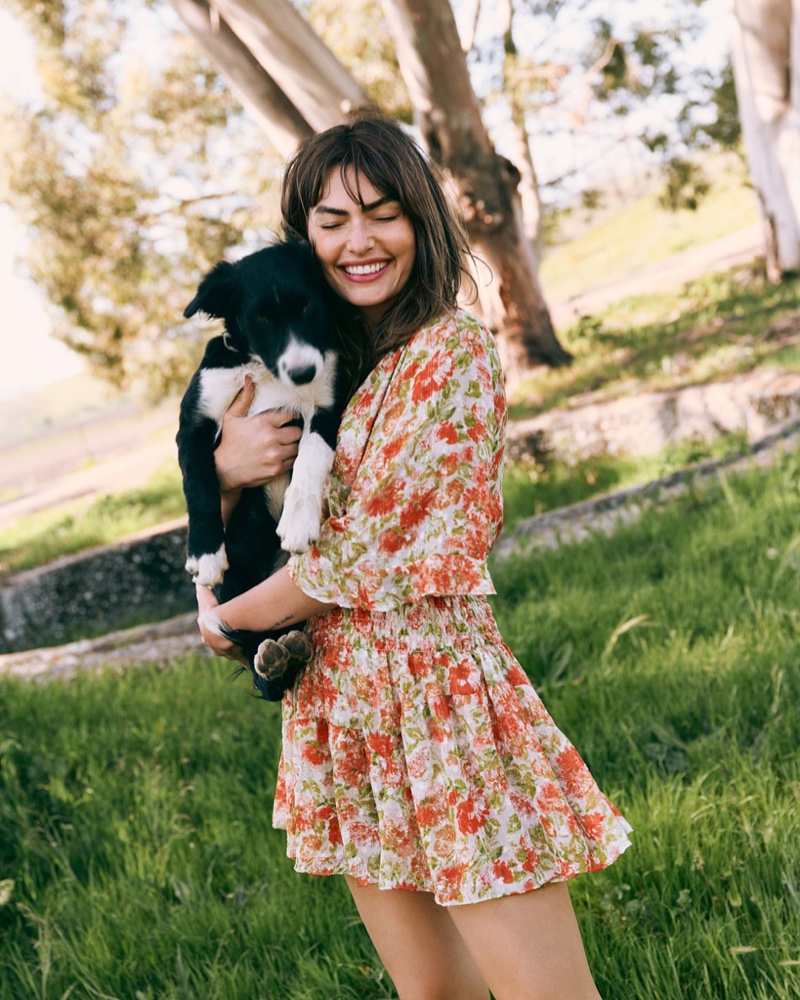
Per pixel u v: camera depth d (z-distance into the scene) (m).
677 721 3.93
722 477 7.43
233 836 3.77
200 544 2.41
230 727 4.98
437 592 1.87
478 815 1.84
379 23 13.70
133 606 11.43
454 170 11.88
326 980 2.80
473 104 11.45
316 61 9.05
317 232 2.12
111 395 14.92
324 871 2.02
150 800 4.09
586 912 2.80
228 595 2.50
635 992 2.47
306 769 2.03
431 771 1.89
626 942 2.61
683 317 13.45
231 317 2.48
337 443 2.07
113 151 13.62
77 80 13.30
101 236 13.44
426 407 1.93
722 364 10.92
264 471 2.30
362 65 13.91
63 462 21.55
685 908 2.72
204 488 2.44
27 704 5.79
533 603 5.88
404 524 1.92
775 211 13.25
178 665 6.55
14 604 11.16
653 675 4.34
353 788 1.97
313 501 2.06
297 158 2.15
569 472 10.45
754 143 13.21
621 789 3.41
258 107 9.76
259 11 8.77
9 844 4.04
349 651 1.98
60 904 3.46
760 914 2.60
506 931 1.83
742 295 13.45
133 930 3.24
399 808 1.92
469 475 1.92
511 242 12.55
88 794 4.34
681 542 6.35
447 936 2.07
